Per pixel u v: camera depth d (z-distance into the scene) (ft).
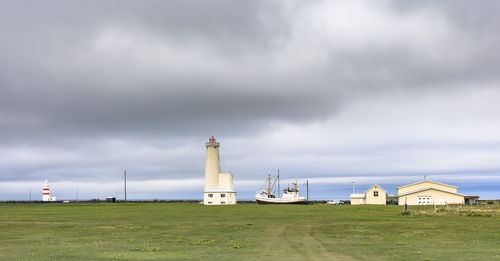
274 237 133.39
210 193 484.33
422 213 233.14
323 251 102.27
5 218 228.22
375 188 446.60
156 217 230.27
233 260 89.51
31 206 431.02
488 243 118.42
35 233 148.56
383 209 305.32
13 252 103.55
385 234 141.28
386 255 96.32
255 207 374.63
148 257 94.94
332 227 166.40
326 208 337.11
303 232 148.66
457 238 129.80
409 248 107.76
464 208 274.36
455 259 91.15
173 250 105.81
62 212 293.02
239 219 212.23
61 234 144.97
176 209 334.44
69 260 91.40
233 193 491.31
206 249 107.14
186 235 140.46
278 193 513.86
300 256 94.53
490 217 209.56
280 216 233.76
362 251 102.32
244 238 131.03
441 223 179.63
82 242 123.13
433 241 122.31
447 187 411.75
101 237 135.54
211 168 491.72
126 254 99.40
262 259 90.53
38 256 97.04
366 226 169.07
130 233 147.43
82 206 422.41
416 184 421.18
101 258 93.97
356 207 350.43
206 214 256.93
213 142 493.77
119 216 240.94
